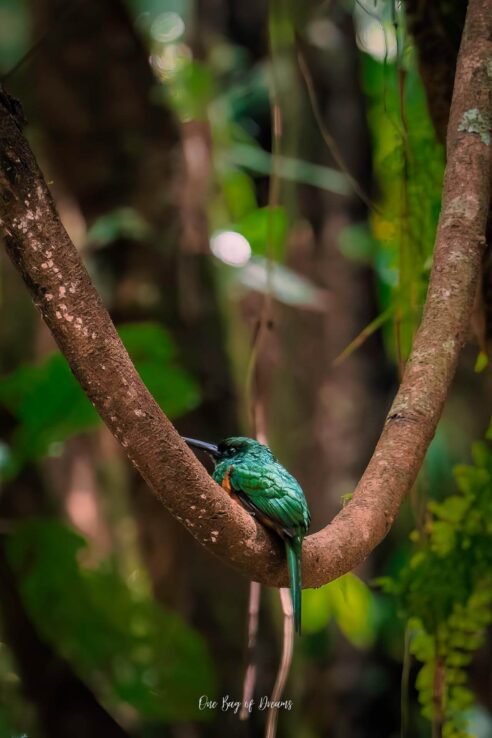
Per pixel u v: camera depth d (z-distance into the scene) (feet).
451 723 21.80
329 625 40.78
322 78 42.86
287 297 34.12
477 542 22.03
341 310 43.75
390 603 39.65
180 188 34.81
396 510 14.76
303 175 39.65
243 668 33.24
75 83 34.47
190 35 44.96
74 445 37.68
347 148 42.75
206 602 33.35
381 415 43.55
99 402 12.61
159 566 33.99
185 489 12.78
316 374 43.24
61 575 26.32
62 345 12.56
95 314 12.51
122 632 26.99
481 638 22.04
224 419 33.55
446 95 21.93
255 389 24.64
